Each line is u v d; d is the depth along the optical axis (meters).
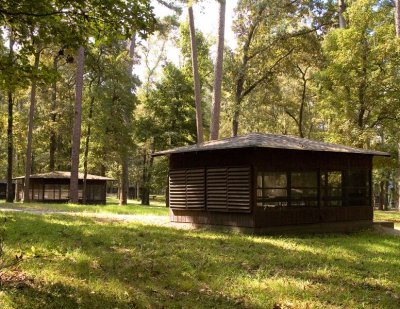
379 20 25.25
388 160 25.97
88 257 8.27
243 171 14.38
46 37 7.00
